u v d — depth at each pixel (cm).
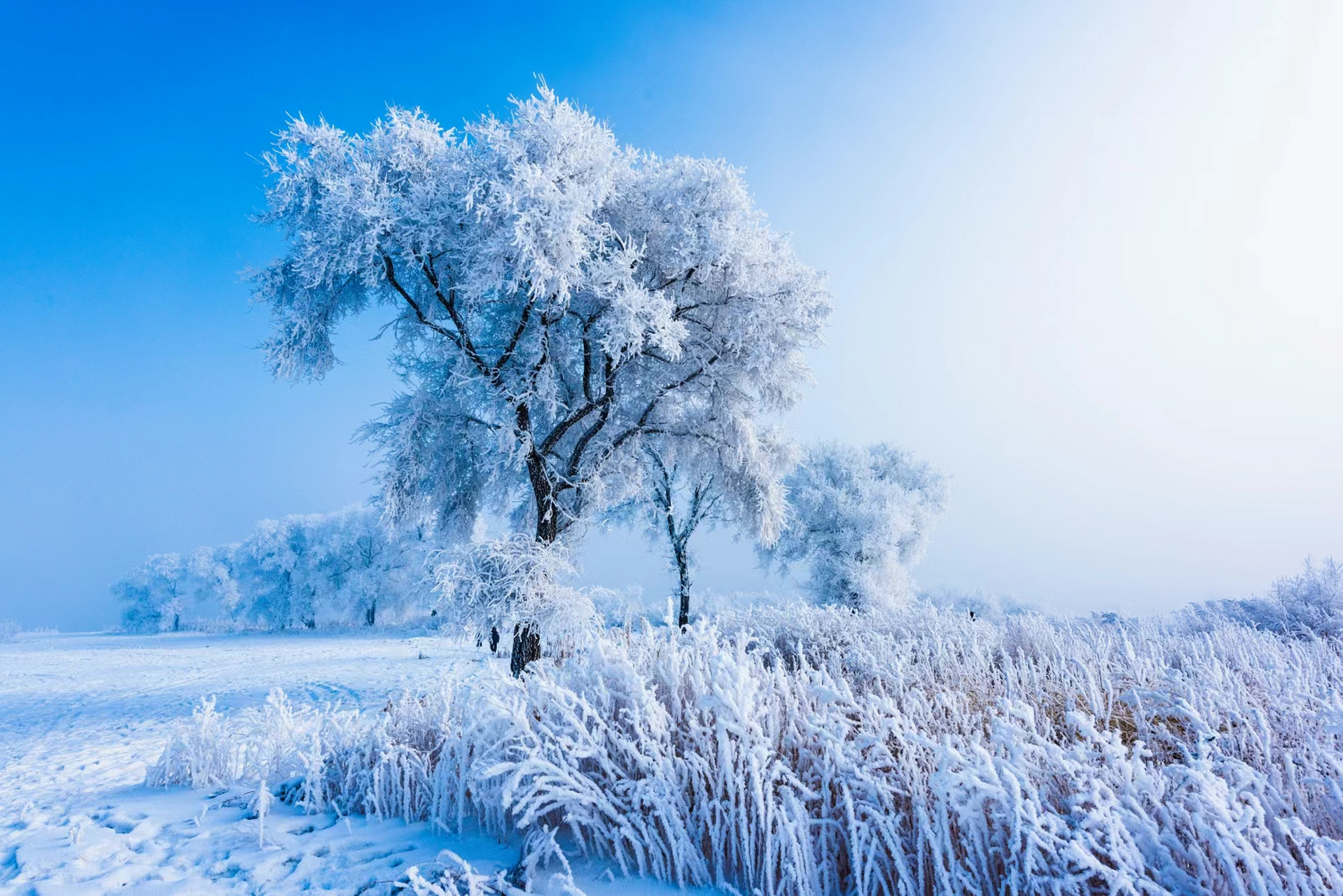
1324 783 231
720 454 1414
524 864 282
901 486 2744
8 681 1862
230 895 286
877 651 581
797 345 1280
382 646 2897
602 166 1119
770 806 253
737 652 381
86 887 299
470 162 1129
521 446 1174
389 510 1213
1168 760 309
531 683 378
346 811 398
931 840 225
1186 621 1104
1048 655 572
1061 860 211
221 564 5328
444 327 1206
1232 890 195
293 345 1181
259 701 1328
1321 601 1166
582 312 1231
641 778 321
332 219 1069
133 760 761
